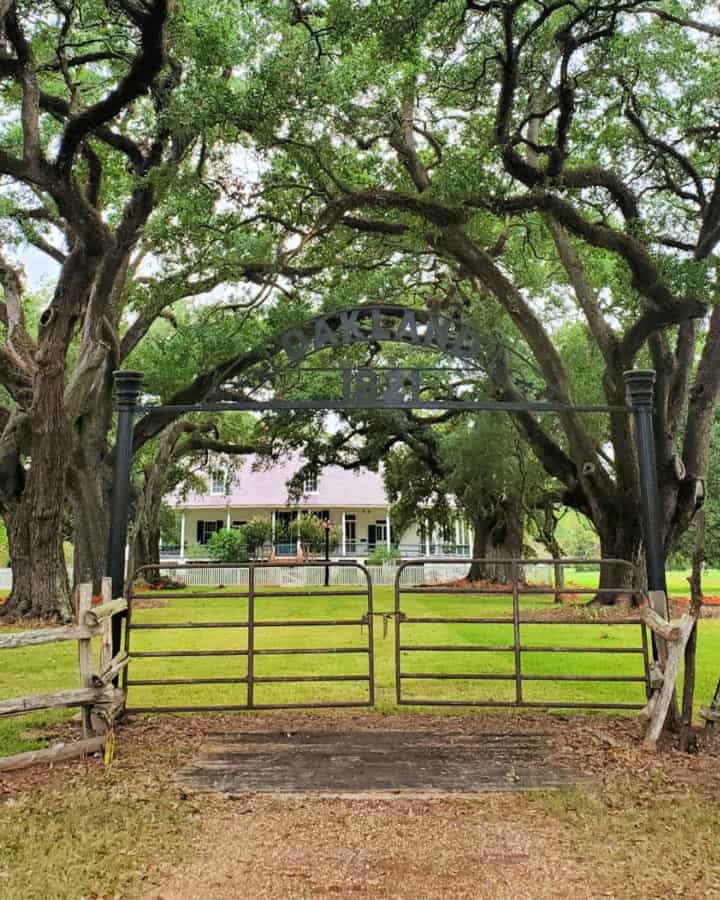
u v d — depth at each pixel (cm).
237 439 3269
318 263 1816
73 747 562
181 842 411
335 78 1109
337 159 1341
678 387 1722
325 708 699
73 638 552
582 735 632
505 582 2938
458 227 1486
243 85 1371
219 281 1570
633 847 404
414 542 4356
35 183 1295
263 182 1327
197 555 3934
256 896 352
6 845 403
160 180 1200
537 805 468
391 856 395
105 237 1431
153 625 670
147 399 2394
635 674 954
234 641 1314
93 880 365
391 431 2945
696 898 347
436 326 716
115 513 678
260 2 1255
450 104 1396
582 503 1880
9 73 1271
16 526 1677
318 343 715
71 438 1675
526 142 1261
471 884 363
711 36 1408
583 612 1638
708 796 483
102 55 1378
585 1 1238
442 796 484
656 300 1355
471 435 2366
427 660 1083
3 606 1669
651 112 1424
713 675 926
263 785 505
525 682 899
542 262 2112
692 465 1730
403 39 1051
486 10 1090
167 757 571
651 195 1539
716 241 1415
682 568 4419
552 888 359
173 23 1163
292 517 4197
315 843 411
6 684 875
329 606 2216
